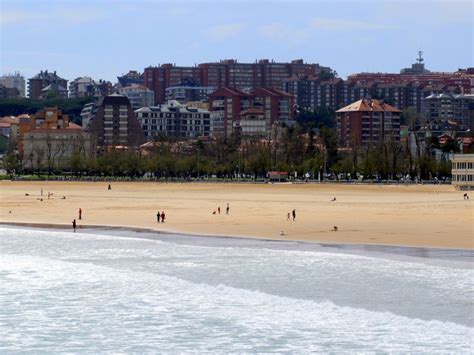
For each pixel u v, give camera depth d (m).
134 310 87.69
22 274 109.75
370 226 166.00
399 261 117.62
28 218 193.25
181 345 74.62
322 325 80.81
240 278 105.31
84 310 87.88
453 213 195.25
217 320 83.19
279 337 76.88
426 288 97.38
